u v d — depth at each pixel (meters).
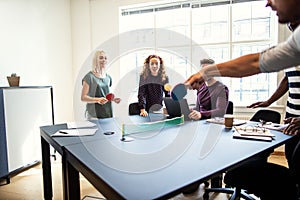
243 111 3.52
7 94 2.68
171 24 3.95
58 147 1.48
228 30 3.65
